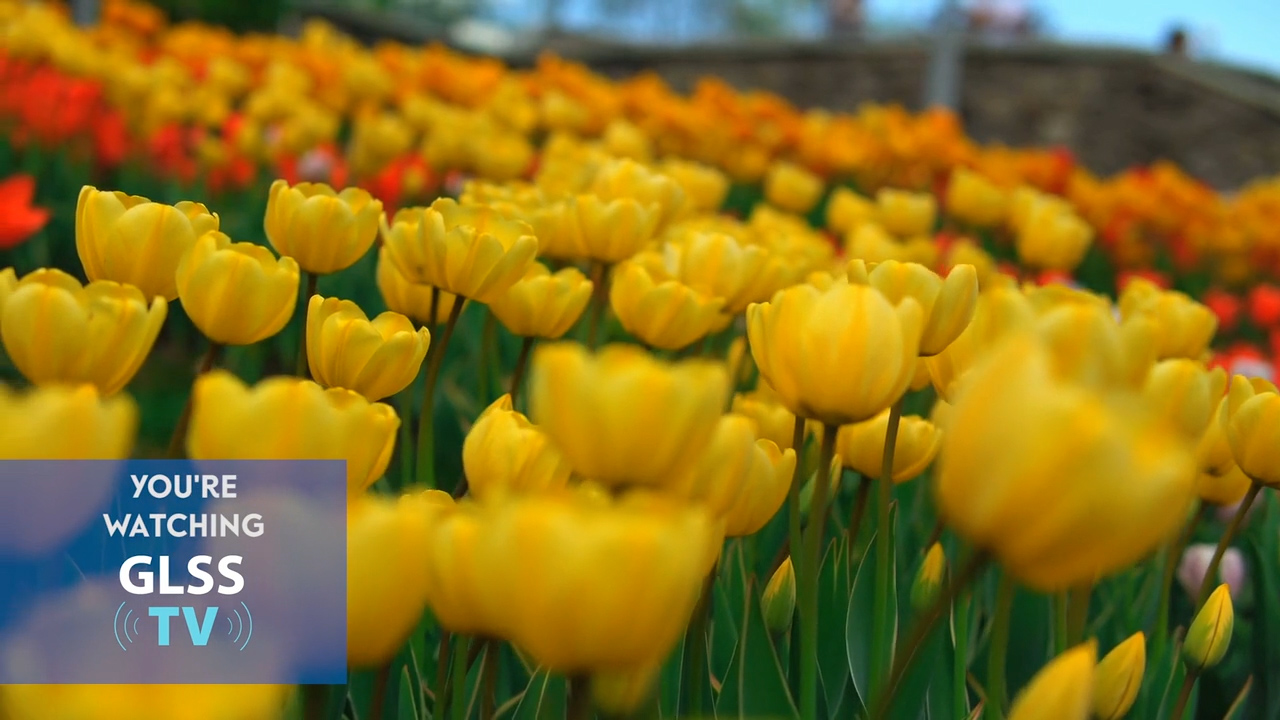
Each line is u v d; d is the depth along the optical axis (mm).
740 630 1439
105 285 1271
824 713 1396
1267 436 1343
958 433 1103
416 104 3969
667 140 5152
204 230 1384
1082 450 1077
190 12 10422
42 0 5203
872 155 5742
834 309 1202
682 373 1150
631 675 1128
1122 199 5324
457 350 2271
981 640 1514
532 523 1085
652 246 1749
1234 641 1731
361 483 1191
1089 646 1130
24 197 1987
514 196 1721
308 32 5371
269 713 1025
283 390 1164
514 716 1335
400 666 1382
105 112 3984
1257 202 5770
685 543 1090
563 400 1149
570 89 5223
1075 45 14148
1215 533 2109
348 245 1459
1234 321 4426
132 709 961
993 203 4188
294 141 3369
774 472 1284
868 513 1507
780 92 15148
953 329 1299
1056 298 1320
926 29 14688
